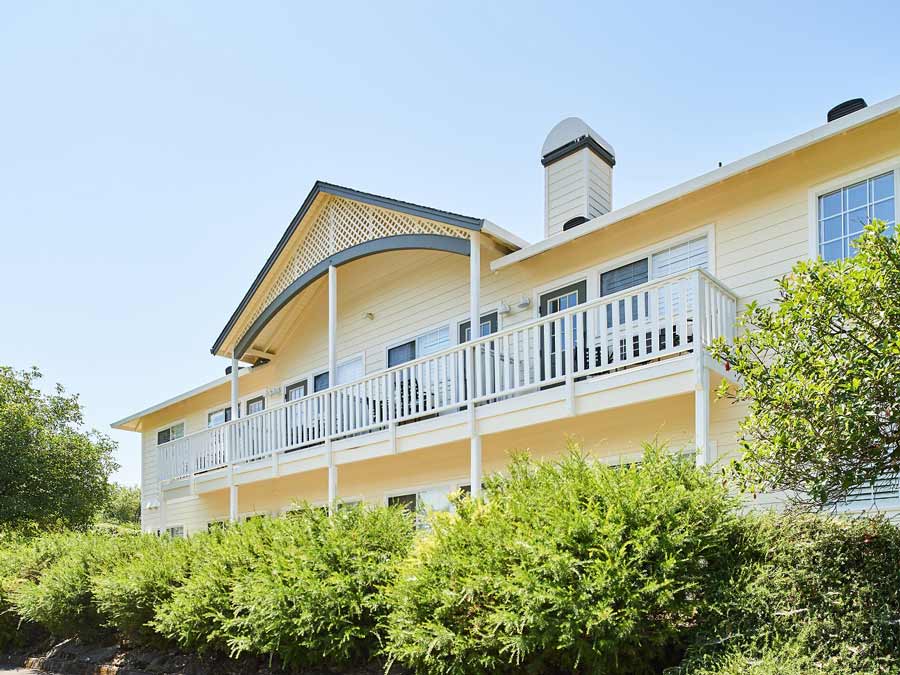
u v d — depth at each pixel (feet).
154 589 26.63
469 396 29.14
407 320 40.40
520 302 33.58
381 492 38.81
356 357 43.47
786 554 13.87
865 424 11.48
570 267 32.07
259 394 52.44
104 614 30.66
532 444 30.86
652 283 23.35
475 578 15.12
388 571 19.57
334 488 35.50
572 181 35.42
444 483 35.32
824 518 14.97
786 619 12.76
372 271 43.14
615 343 24.40
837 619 12.46
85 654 31.32
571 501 15.20
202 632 23.38
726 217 26.89
